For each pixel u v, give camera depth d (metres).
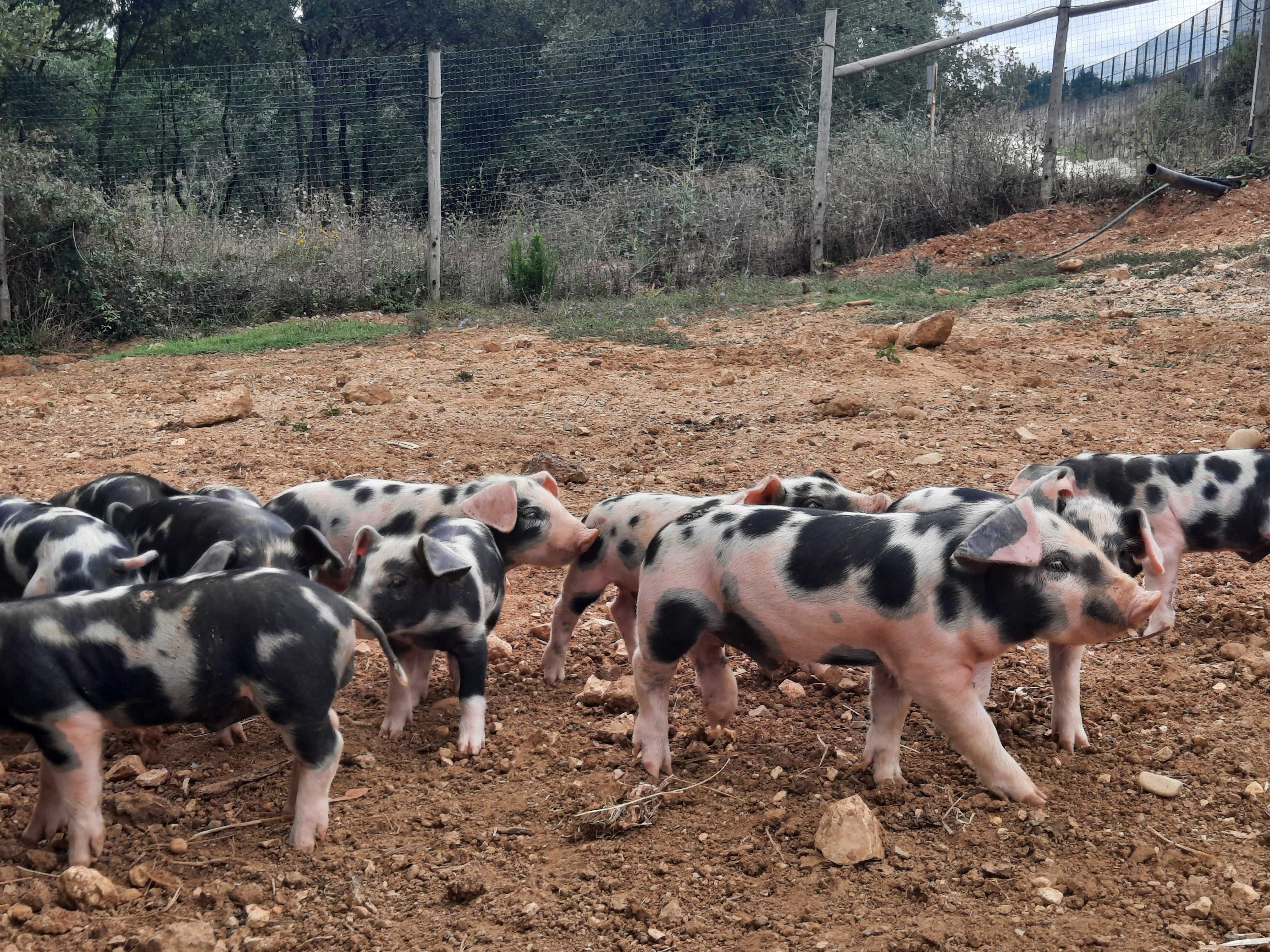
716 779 2.28
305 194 10.11
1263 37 9.66
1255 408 4.61
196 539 2.56
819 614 2.07
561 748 2.44
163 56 14.88
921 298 7.59
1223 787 2.15
